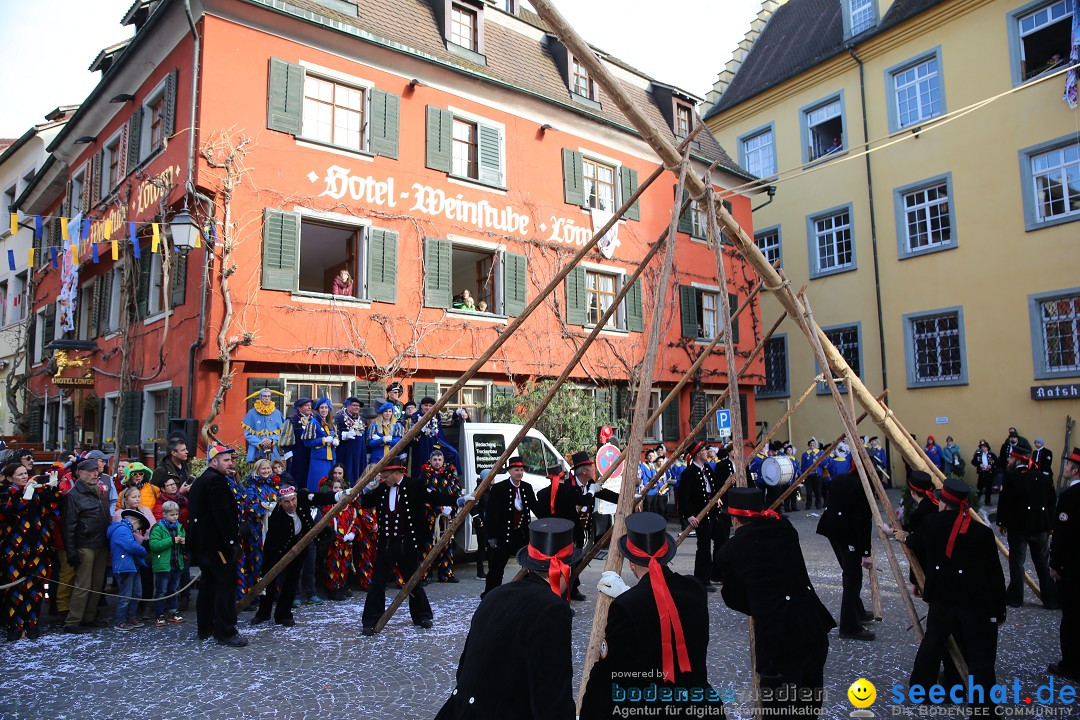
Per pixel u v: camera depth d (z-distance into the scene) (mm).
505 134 17172
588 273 18797
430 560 6961
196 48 12867
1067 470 7402
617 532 3783
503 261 16594
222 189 12688
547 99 17656
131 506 7797
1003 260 19922
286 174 13500
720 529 9500
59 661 6148
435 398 15102
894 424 7215
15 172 25188
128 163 15672
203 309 12500
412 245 15109
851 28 24188
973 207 20594
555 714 2416
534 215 17438
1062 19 19094
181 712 4984
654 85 22438
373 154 14672
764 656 3611
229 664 6066
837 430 23609
